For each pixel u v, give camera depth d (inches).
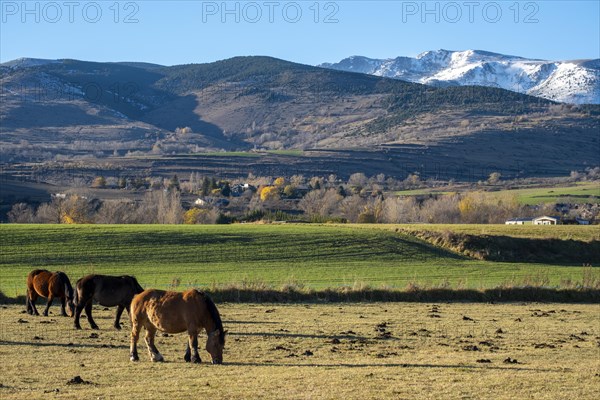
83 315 1322.6
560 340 1154.0
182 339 1071.6
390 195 7012.8
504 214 5305.1
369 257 2783.0
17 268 2241.6
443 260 2832.2
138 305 877.2
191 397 692.1
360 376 795.4
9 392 712.4
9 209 5123.0
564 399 699.4
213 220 4798.2
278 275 2257.6
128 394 703.7
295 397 692.1
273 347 1023.0
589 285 1908.2
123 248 2691.9
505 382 768.9
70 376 794.2
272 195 6501.0
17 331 1117.7
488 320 1405.0
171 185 7214.6
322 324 1284.4
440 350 1030.4
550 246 3127.5
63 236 2827.3
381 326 1267.2
